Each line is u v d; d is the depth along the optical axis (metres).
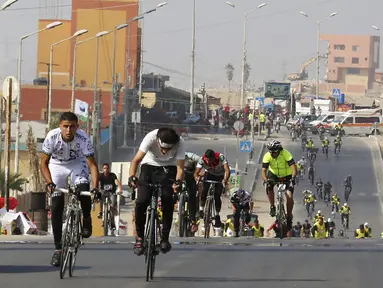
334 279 22.17
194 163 37.44
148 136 21.89
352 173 140.38
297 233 65.50
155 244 21.39
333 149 167.12
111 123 141.75
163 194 21.61
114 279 21.70
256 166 142.12
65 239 21.41
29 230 46.03
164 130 21.70
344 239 34.41
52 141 21.78
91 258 25.92
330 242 32.38
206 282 21.42
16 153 94.94
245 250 28.64
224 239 33.72
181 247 29.62
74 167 22.02
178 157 22.00
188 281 21.55
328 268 24.27
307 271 23.61
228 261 25.66
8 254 26.66
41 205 53.09
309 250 28.83
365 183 132.62
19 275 22.11
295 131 182.88
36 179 86.56
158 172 21.89
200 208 37.84
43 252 27.20
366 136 197.00
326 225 60.66
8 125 65.44
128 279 21.73
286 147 170.00
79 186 21.67
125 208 98.00
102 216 44.62
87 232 22.06
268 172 36.44
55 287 20.38
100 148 137.75
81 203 21.86
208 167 37.44
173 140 21.64
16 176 82.00
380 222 105.06
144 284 20.94
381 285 21.30
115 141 157.88
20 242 30.72
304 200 109.62
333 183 132.25
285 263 25.30
